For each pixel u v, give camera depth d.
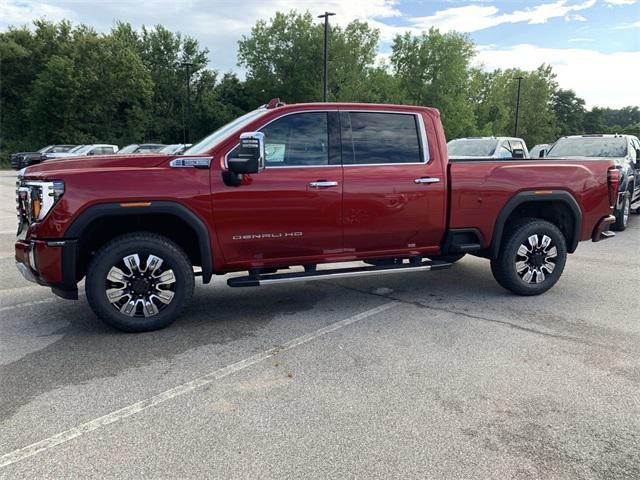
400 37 51.34
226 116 57.72
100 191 4.25
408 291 6.08
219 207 4.55
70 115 45.47
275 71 55.09
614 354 4.10
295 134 4.83
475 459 2.70
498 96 63.62
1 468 2.62
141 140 49.59
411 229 5.25
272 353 4.15
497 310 5.29
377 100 50.62
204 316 5.13
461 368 3.84
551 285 5.83
